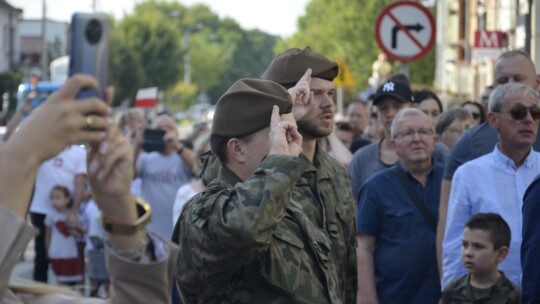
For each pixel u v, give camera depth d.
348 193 8.37
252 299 6.68
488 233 9.97
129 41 121.69
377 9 77.38
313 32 104.31
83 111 3.30
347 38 78.31
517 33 38.72
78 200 19.38
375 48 76.56
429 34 20.20
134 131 20.20
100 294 16.94
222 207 6.27
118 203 3.67
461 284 10.27
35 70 119.69
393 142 11.59
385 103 13.37
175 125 17.88
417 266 11.29
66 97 3.30
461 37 62.09
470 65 56.31
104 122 3.34
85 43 3.36
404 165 11.57
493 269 10.05
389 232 11.42
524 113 10.35
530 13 33.94
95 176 3.53
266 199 6.23
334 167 8.45
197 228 6.41
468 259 10.05
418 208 11.39
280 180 6.30
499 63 12.59
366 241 11.46
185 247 6.61
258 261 6.66
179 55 126.69
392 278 11.34
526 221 8.39
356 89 76.75
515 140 10.42
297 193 7.99
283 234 6.83
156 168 17.78
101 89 3.38
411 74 70.81
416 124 11.43
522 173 10.54
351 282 8.41
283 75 8.65
